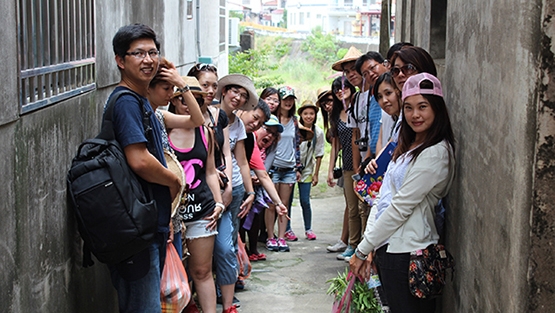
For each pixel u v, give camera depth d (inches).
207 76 177.9
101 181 116.7
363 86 226.5
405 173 133.9
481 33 118.3
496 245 101.2
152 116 132.1
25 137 101.7
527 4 84.9
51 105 117.6
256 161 227.5
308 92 1417.3
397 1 354.3
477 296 116.6
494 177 103.5
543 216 84.4
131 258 124.4
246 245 295.3
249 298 218.2
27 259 101.7
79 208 117.0
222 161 187.0
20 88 98.8
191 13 376.8
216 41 489.4
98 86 158.4
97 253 118.9
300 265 265.3
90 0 149.0
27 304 101.7
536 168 83.8
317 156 329.7
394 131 169.9
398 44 171.6
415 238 133.0
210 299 172.9
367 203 170.2
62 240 123.6
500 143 99.7
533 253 85.4
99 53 159.0
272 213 293.7
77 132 137.9
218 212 171.6
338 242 292.4
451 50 158.9
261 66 1064.8
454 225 144.9
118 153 121.0
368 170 169.9
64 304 124.1
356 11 2787.9
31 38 106.4
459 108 143.4
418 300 136.8
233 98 199.2
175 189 133.4
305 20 2923.2
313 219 393.4
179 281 145.2
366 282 157.2
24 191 100.7
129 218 117.0
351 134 257.4
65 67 126.5
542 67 81.7
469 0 132.5
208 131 174.1
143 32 127.1
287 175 294.2
